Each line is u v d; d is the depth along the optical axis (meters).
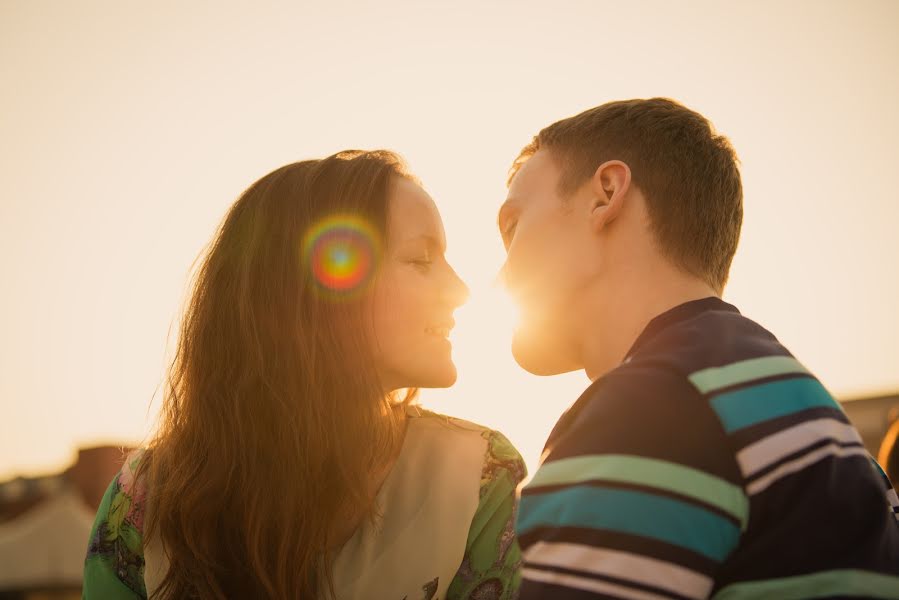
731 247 1.40
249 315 1.65
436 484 1.54
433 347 1.61
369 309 1.59
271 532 1.54
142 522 1.62
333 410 1.56
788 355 1.13
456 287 1.64
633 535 0.91
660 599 0.89
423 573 1.49
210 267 1.78
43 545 9.19
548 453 1.08
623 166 1.33
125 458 1.78
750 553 0.95
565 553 0.93
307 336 1.60
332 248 1.62
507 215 1.49
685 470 0.94
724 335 1.11
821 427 1.02
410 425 1.64
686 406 0.99
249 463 1.59
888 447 2.49
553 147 1.44
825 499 0.97
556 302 1.36
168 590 1.54
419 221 1.63
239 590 1.54
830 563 0.96
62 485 10.84
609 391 1.03
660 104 1.41
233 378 1.67
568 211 1.37
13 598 9.02
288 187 1.72
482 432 1.63
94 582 1.63
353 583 1.50
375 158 1.68
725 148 1.41
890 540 1.04
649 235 1.31
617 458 0.96
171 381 1.80
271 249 1.67
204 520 1.56
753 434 0.98
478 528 1.54
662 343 1.10
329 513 1.53
